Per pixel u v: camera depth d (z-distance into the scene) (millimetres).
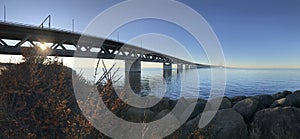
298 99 8469
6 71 3520
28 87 3330
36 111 3203
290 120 5715
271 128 5773
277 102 8547
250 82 44562
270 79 57000
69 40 50312
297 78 61938
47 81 3736
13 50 38031
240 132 5773
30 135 2723
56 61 4207
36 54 4066
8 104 3189
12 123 3004
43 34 45219
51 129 2982
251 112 7406
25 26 41812
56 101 3227
